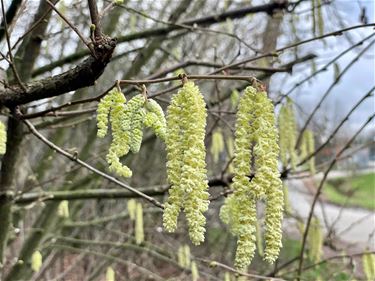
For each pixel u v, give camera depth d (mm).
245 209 1477
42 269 5273
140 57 4309
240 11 3729
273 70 3043
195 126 1424
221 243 7309
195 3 5344
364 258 3213
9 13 2607
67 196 3414
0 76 1912
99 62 1560
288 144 2848
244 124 1483
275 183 1476
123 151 1466
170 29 3664
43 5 2939
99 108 1497
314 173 3354
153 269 6578
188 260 3844
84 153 4430
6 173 2941
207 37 6344
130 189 2459
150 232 6070
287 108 2844
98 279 6117
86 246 6336
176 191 1430
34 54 3033
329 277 4168
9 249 4867
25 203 3807
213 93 4574
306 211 10180
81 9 4078
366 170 20766
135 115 1480
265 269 5875
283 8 3693
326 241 4414
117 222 6676
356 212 14680
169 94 4125
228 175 3074
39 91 1716
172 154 1440
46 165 4352
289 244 7250
